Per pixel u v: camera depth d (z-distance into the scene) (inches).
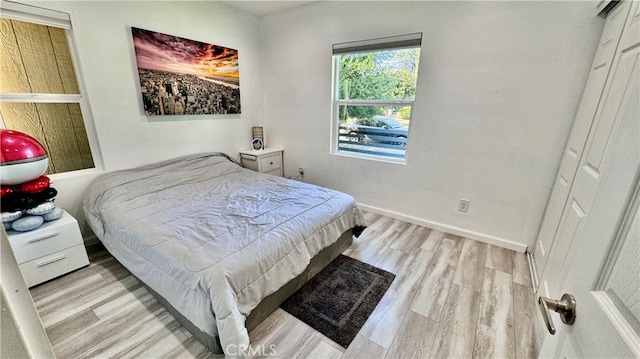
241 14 126.0
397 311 65.6
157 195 86.1
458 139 95.3
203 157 118.6
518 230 91.5
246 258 55.1
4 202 67.4
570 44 72.7
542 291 64.8
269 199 85.6
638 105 18.9
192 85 113.1
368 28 104.5
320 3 113.8
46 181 74.9
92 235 94.6
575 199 58.2
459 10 86.0
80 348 55.1
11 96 77.0
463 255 89.4
